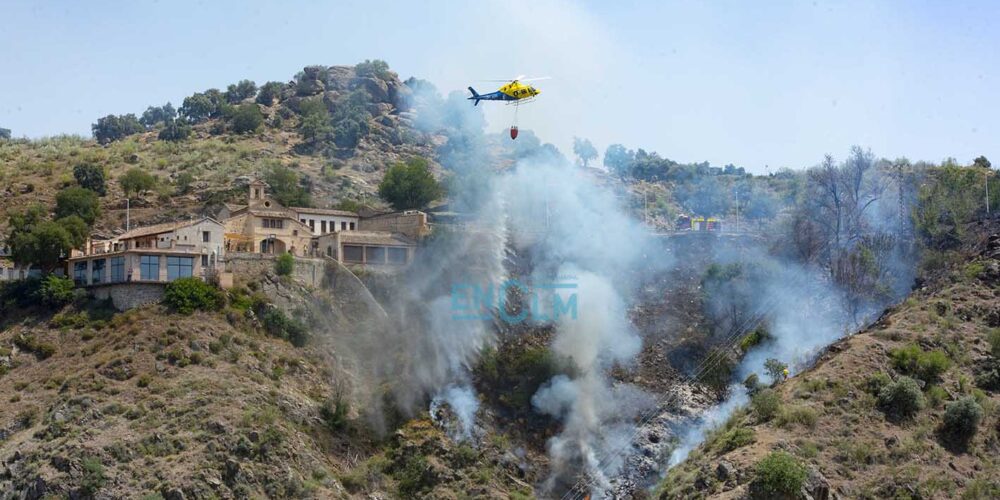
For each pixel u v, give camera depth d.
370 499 124.38
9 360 134.12
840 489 103.62
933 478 104.50
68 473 114.12
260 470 118.56
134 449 117.69
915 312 132.62
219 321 139.25
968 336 126.19
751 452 107.31
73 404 122.94
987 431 111.31
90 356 133.00
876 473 105.75
